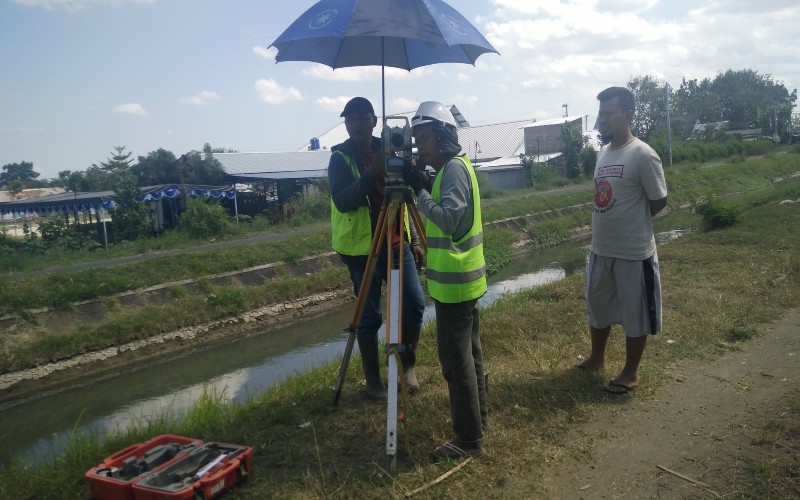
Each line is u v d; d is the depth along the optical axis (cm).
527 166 3838
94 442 420
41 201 2388
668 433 366
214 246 1889
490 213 2388
